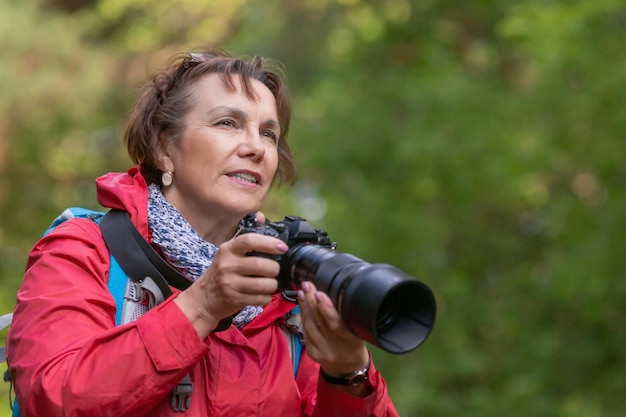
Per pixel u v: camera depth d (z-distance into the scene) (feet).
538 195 47.91
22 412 10.56
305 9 55.93
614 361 42.98
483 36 54.95
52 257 11.35
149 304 11.39
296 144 48.73
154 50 61.41
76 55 60.59
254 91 12.26
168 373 10.15
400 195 48.96
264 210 50.39
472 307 47.62
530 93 47.19
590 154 44.60
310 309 10.30
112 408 10.06
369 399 11.04
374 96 49.65
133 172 12.55
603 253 41.27
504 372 46.16
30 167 60.75
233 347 11.55
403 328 10.09
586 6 43.06
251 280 10.12
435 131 46.50
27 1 61.26
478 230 50.42
